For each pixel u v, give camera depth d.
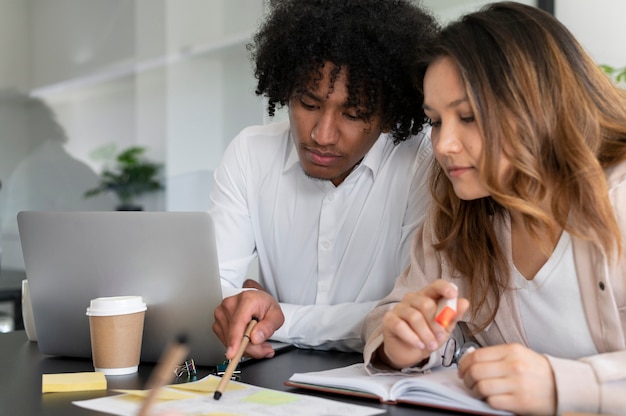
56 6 2.86
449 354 1.13
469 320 1.21
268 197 1.60
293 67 1.38
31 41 2.81
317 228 1.57
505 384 0.90
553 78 1.07
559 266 1.10
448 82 1.08
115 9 2.93
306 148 1.39
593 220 1.04
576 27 3.19
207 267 1.19
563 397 0.89
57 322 1.30
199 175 3.08
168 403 0.96
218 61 3.04
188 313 1.22
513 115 1.05
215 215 1.62
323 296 1.56
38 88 2.82
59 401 1.00
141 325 1.19
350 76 1.32
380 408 0.94
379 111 1.39
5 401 1.01
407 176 1.52
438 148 1.09
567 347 1.11
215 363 1.23
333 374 1.08
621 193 1.06
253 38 1.63
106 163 2.93
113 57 2.93
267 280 1.66
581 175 1.04
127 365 1.17
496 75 1.06
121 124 2.96
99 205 2.92
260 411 0.92
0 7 2.75
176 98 3.03
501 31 1.08
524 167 1.05
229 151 1.65
